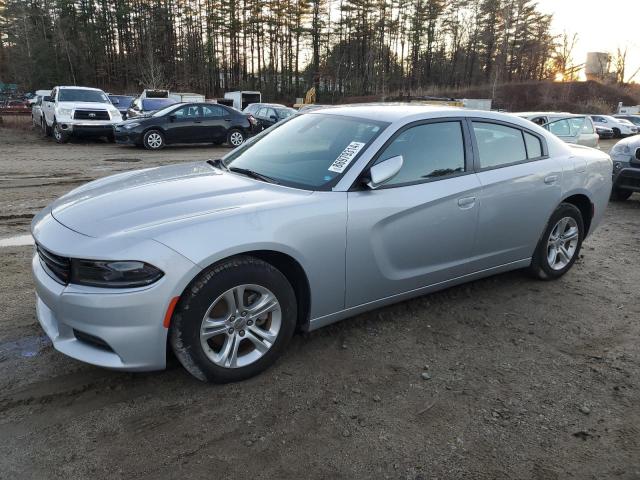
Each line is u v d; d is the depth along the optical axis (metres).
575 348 3.63
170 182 3.42
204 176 3.57
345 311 3.41
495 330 3.84
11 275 4.53
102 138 18.28
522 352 3.54
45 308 3.04
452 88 71.75
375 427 2.70
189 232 2.71
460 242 3.87
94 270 2.60
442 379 3.17
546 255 4.67
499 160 4.14
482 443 2.61
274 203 3.03
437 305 4.22
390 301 3.65
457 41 79.56
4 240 5.63
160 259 2.60
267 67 76.75
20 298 4.05
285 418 2.74
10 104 46.41
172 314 2.70
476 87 68.31
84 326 2.62
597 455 2.56
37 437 2.54
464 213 3.80
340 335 3.65
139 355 2.67
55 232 2.83
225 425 2.67
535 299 4.43
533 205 4.32
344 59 75.38
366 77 71.62
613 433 2.73
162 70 65.50
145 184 3.39
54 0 69.38
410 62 77.00
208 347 2.88
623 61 64.88
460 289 4.57
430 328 3.82
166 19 72.06
